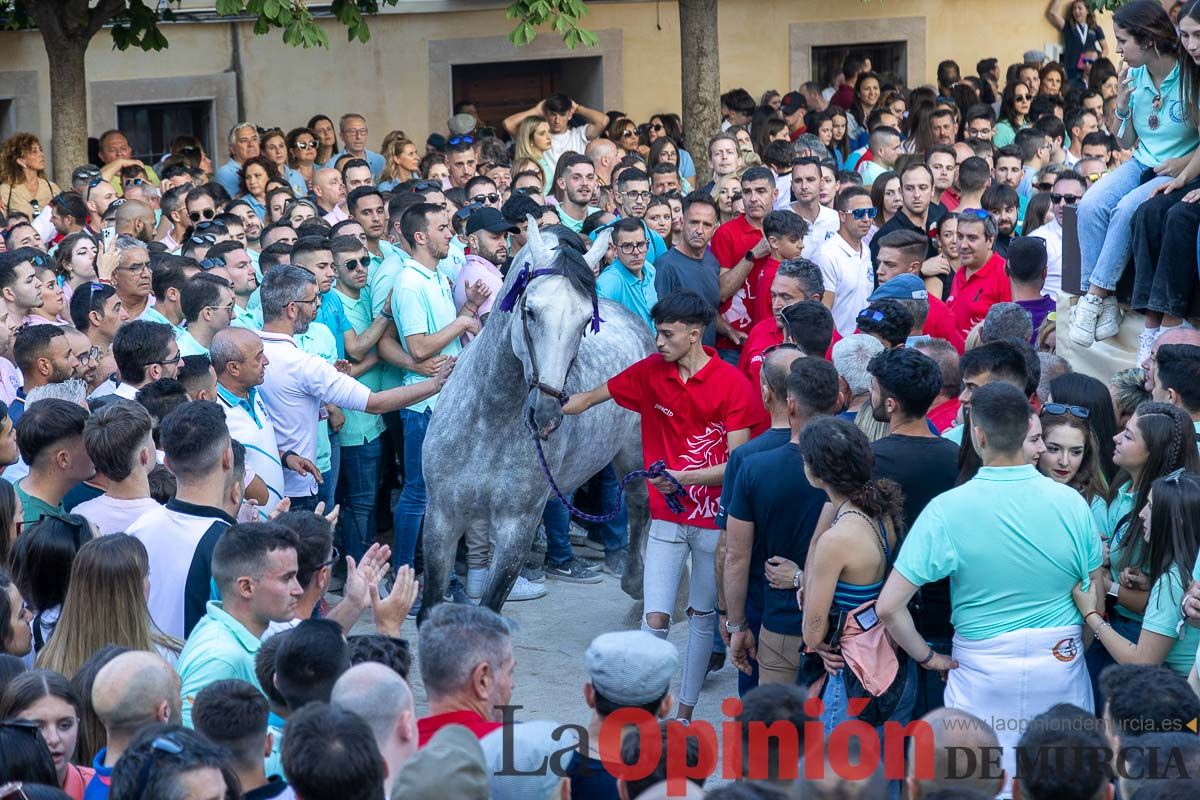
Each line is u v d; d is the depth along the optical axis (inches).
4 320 271.7
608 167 496.1
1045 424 209.0
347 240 328.5
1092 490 210.2
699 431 245.4
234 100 635.5
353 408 279.9
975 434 185.0
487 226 341.7
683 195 434.0
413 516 321.1
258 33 474.6
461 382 267.1
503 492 262.1
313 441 285.6
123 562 177.8
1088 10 745.6
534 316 242.2
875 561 188.1
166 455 203.3
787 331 249.1
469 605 158.6
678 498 246.2
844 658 188.1
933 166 431.5
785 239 333.1
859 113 647.1
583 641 301.7
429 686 152.6
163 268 304.7
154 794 127.3
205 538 199.6
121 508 209.3
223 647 175.0
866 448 188.2
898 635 184.7
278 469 259.6
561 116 565.6
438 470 265.6
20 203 459.2
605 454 289.6
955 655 186.7
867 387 238.2
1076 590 184.9
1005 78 734.5
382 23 653.3
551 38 676.7
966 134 565.3
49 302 296.5
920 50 737.6
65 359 255.8
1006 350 219.9
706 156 519.5
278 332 279.6
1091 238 278.2
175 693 155.6
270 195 432.8
